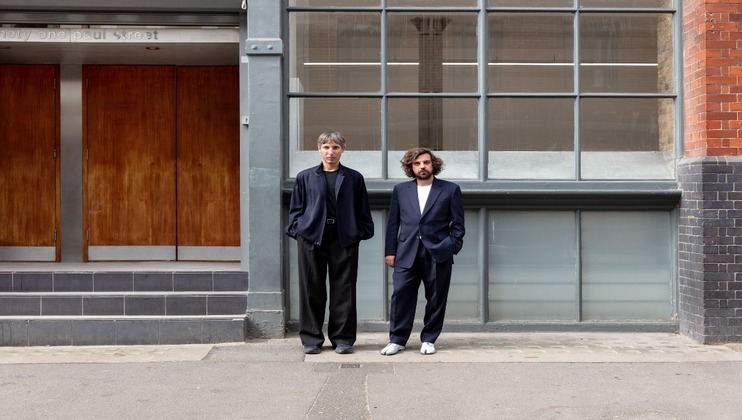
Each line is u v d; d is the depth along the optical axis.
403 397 5.44
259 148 7.45
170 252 9.08
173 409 5.18
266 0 7.48
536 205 7.65
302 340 6.82
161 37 7.98
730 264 7.17
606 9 7.77
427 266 6.73
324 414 5.07
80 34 7.96
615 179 7.72
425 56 7.79
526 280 7.75
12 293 7.60
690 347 7.04
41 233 9.02
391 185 7.66
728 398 5.41
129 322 7.13
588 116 7.78
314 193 6.73
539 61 7.79
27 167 9.05
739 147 7.21
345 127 7.75
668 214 7.76
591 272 7.77
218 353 6.79
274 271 7.44
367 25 7.79
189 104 9.14
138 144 9.10
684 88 7.70
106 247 9.05
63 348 7.03
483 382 5.83
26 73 9.05
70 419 4.97
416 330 7.74
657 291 7.77
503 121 7.77
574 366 6.33
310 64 7.77
